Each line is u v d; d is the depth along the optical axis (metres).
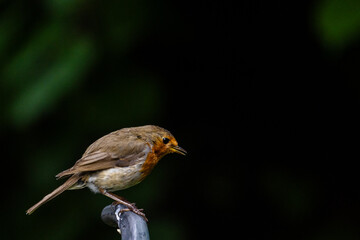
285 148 11.32
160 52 10.70
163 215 10.93
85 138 10.05
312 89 11.23
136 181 9.01
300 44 11.09
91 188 8.84
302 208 11.02
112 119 9.90
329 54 10.58
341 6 8.09
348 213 10.98
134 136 9.07
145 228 6.95
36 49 9.12
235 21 11.13
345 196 11.05
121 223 7.30
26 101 8.99
